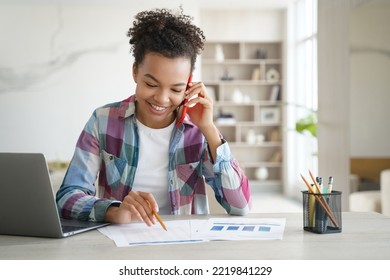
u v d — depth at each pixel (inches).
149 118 60.5
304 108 274.1
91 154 60.9
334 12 176.2
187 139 62.2
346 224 53.2
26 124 288.7
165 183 62.6
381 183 156.4
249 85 315.9
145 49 52.4
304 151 283.3
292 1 283.9
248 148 321.4
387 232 49.2
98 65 291.1
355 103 165.2
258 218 56.4
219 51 305.9
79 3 282.0
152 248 43.3
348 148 166.9
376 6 160.7
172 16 55.4
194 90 57.7
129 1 276.2
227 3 284.2
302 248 43.0
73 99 290.5
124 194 62.6
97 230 50.8
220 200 61.1
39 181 46.0
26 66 287.0
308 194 49.3
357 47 163.9
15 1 278.8
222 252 41.8
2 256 41.2
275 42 309.7
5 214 48.3
